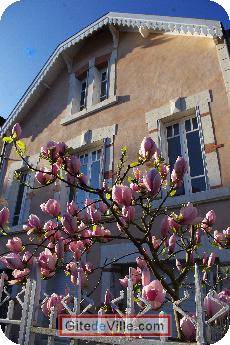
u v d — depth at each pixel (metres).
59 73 9.61
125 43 8.19
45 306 2.31
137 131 6.70
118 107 7.35
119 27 8.34
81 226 2.72
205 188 5.63
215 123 5.68
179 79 6.60
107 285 5.52
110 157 6.81
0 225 2.40
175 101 6.30
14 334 6.39
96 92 8.34
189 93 6.28
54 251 2.30
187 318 1.60
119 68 7.93
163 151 6.16
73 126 8.16
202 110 5.91
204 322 1.50
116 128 7.09
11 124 9.70
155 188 2.12
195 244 2.62
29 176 8.75
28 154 8.96
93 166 7.38
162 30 7.41
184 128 6.29
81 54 9.20
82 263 2.74
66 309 2.23
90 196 7.10
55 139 8.44
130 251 5.54
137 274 2.52
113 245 5.82
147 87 7.07
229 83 5.77
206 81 6.16
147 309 1.68
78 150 7.73
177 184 2.28
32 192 8.25
